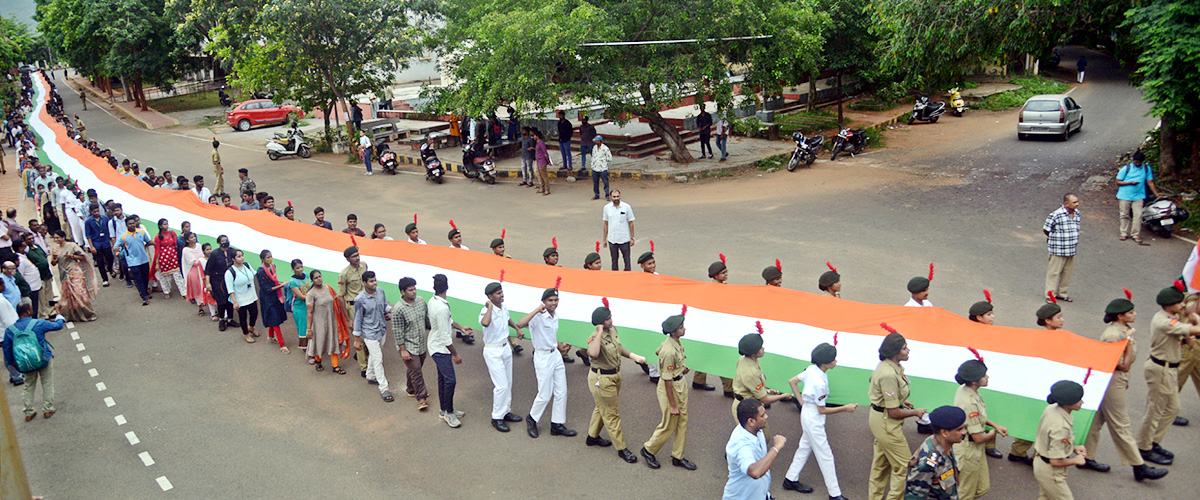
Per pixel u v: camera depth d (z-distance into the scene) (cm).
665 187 2020
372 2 2481
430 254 1089
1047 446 561
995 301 1084
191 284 1231
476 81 2002
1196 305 691
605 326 719
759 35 1942
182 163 2775
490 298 799
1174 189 1540
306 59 2544
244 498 721
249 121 3628
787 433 790
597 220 1695
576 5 1962
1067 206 1045
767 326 796
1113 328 670
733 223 1603
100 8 4041
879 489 641
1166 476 667
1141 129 2381
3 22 6244
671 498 685
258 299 1130
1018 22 1505
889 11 1778
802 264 1296
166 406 923
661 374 701
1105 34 1631
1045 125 2298
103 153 2189
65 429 873
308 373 1012
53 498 731
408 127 2981
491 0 2106
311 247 1211
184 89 5359
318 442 823
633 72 1938
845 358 737
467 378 973
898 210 1619
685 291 873
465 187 2152
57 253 1238
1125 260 1225
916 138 2566
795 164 2112
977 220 1502
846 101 3325
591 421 777
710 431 802
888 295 1128
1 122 3734
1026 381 657
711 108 2948
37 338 880
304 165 2641
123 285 1439
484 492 712
